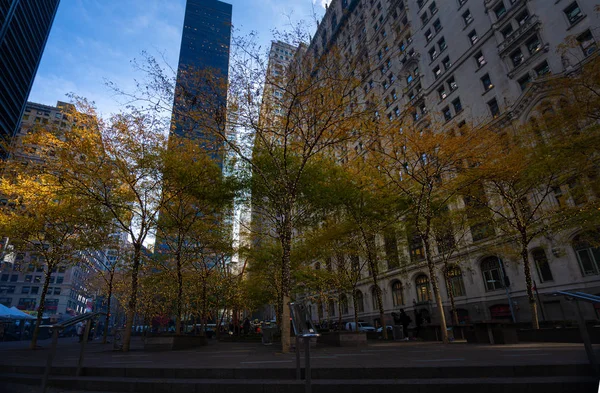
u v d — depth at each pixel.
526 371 5.62
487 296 28.27
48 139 14.12
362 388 5.39
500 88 30.20
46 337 35.31
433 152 17.11
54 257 18.72
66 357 10.82
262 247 27.45
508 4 30.98
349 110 15.55
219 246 20.70
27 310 68.12
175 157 15.51
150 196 16.62
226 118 13.20
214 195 16.53
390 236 23.48
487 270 28.81
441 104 36.47
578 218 15.61
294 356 9.22
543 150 15.77
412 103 39.84
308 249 24.70
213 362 8.13
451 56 36.25
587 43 24.19
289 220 12.33
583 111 15.02
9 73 47.31
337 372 6.06
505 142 17.69
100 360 9.47
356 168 21.03
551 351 8.00
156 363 8.23
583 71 15.14
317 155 18.38
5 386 6.84
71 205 15.48
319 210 19.27
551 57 26.11
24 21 51.38
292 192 12.92
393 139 17.30
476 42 33.34
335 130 14.06
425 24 40.75
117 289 34.00
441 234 22.36
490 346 10.77
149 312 35.62
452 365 5.96
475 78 32.88
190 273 27.52
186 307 30.36
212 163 16.78
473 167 17.62
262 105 13.59
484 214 19.77
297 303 6.25
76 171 14.45
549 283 24.12
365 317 42.34
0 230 17.03
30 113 64.44
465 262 30.12
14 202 17.73
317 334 5.30
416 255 35.47
